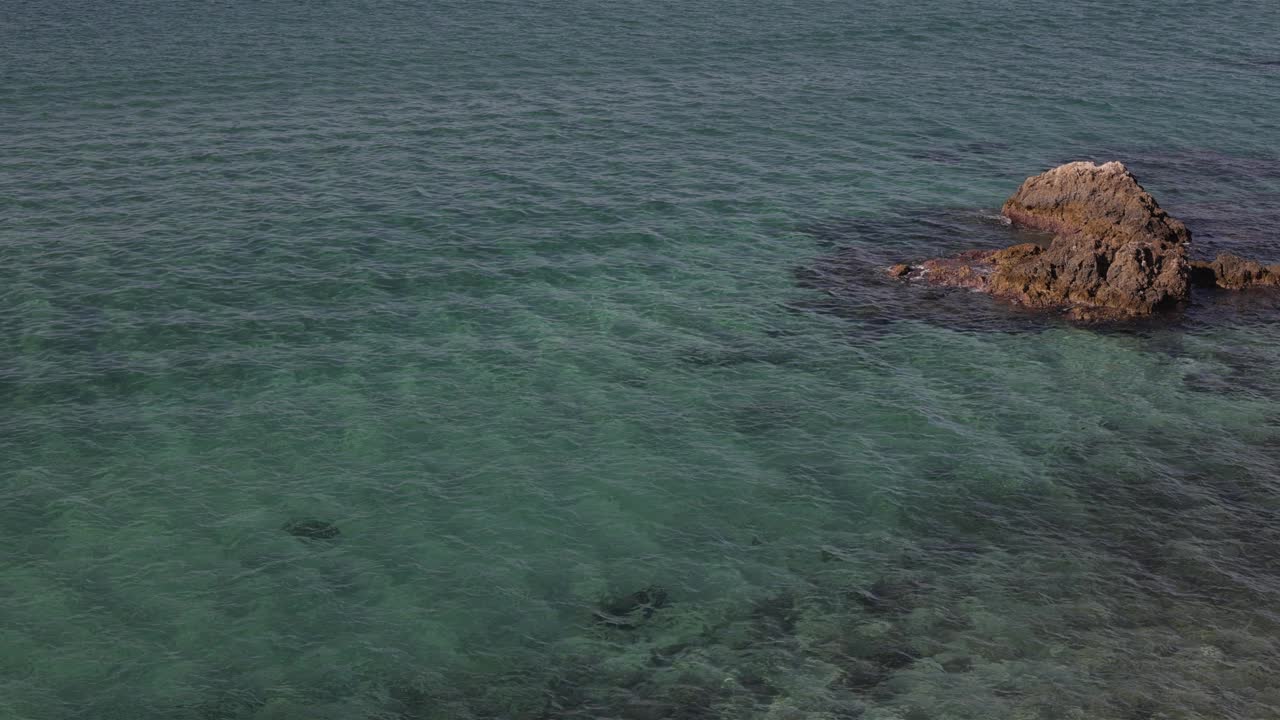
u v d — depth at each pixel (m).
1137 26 106.44
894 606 33.72
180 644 31.64
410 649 31.78
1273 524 37.19
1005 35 102.88
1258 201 64.56
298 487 38.41
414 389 44.50
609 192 65.06
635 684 30.83
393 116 78.00
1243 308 51.94
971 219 62.38
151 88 83.19
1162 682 30.66
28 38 96.56
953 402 44.38
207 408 42.78
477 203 62.97
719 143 73.69
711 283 54.31
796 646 32.19
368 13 109.25
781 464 40.25
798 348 48.38
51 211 60.28
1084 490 39.03
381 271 54.53
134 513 36.81
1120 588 34.34
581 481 39.06
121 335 47.91
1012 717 29.58
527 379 45.41
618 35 102.12
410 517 37.06
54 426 41.25
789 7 114.38
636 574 34.84
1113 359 47.66
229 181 65.38
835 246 58.69
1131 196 58.84
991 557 35.81
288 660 31.27
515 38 100.38
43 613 32.47
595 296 52.75
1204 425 42.88
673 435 41.84
